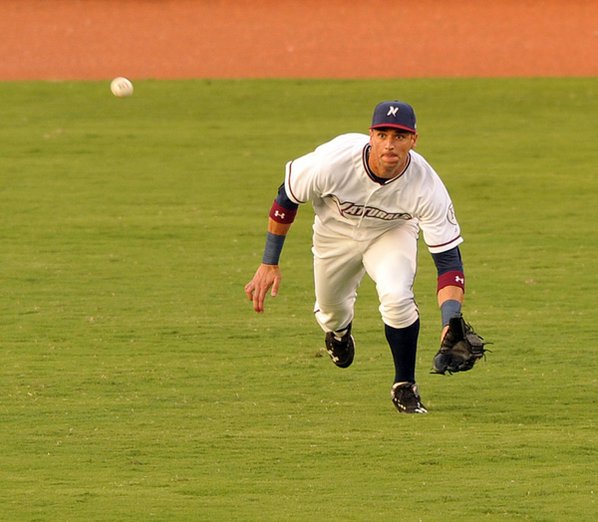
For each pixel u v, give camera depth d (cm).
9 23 13138
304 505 2209
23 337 3597
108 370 3250
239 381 3159
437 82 9406
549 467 2441
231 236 5091
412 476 2384
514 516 2152
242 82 9469
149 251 4822
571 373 3241
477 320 3834
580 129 7681
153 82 9506
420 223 2809
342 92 9006
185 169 6544
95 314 3884
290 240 5069
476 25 12838
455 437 2652
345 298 3073
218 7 14375
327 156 2789
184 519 2131
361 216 2859
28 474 2395
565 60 10725
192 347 3503
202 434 2677
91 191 5994
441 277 2761
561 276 4447
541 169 6556
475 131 7644
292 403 2959
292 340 3594
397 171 2753
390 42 11925
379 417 2836
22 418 2802
